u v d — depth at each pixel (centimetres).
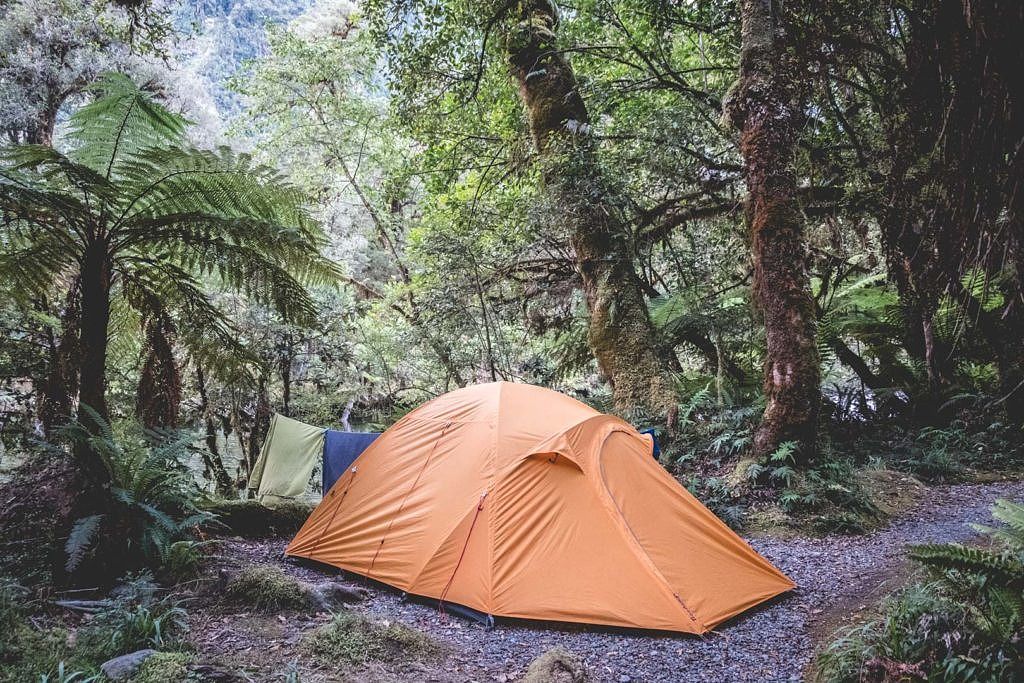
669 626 460
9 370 637
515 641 447
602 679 397
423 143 1347
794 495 717
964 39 336
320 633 408
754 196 798
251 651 390
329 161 1844
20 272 496
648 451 615
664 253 1145
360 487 616
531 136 1192
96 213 493
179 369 662
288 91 1788
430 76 1193
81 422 477
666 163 1075
